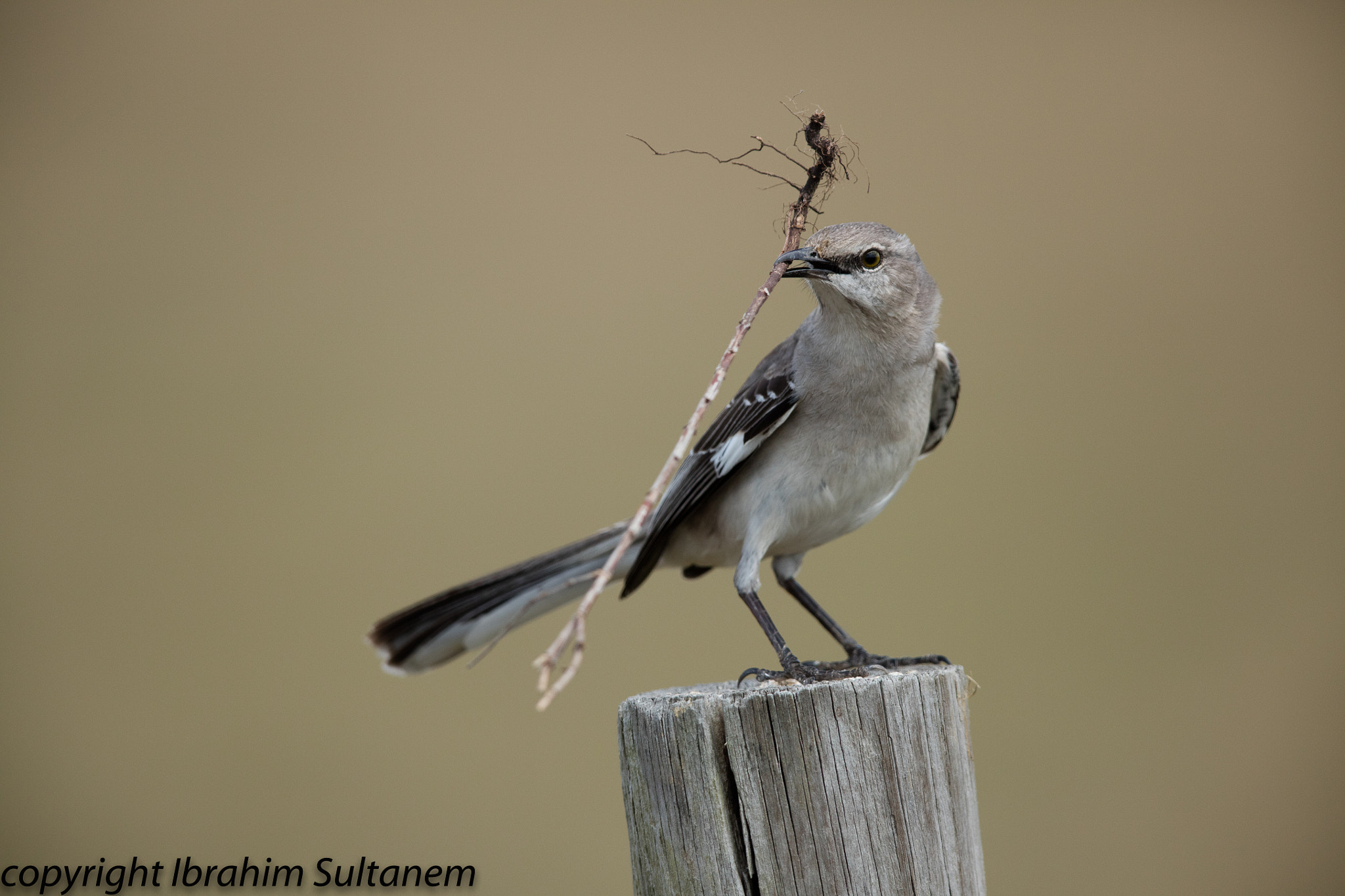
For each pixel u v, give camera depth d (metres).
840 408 7.32
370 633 8.70
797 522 7.58
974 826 5.38
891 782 5.00
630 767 5.39
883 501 7.79
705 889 5.12
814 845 4.98
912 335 7.23
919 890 4.98
